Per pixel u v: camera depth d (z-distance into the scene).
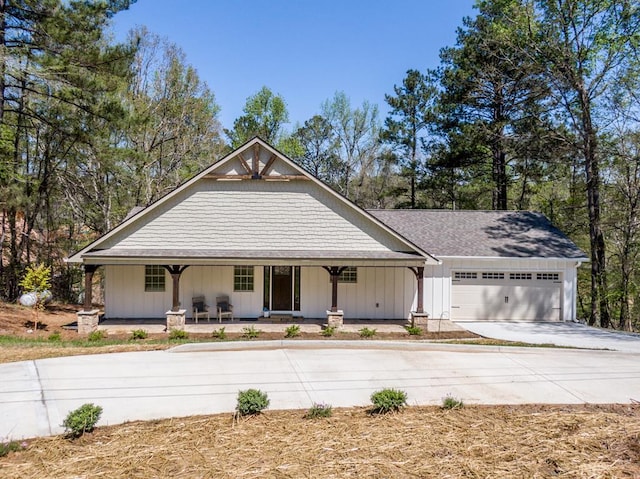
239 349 11.15
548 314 17.34
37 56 15.52
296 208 15.43
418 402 7.18
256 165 15.24
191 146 28.64
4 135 18.89
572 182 25.88
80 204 25.36
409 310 16.75
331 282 16.08
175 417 6.48
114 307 15.80
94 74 16.36
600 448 5.39
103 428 6.07
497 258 16.83
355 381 8.34
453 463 5.01
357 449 5.35
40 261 23.44
